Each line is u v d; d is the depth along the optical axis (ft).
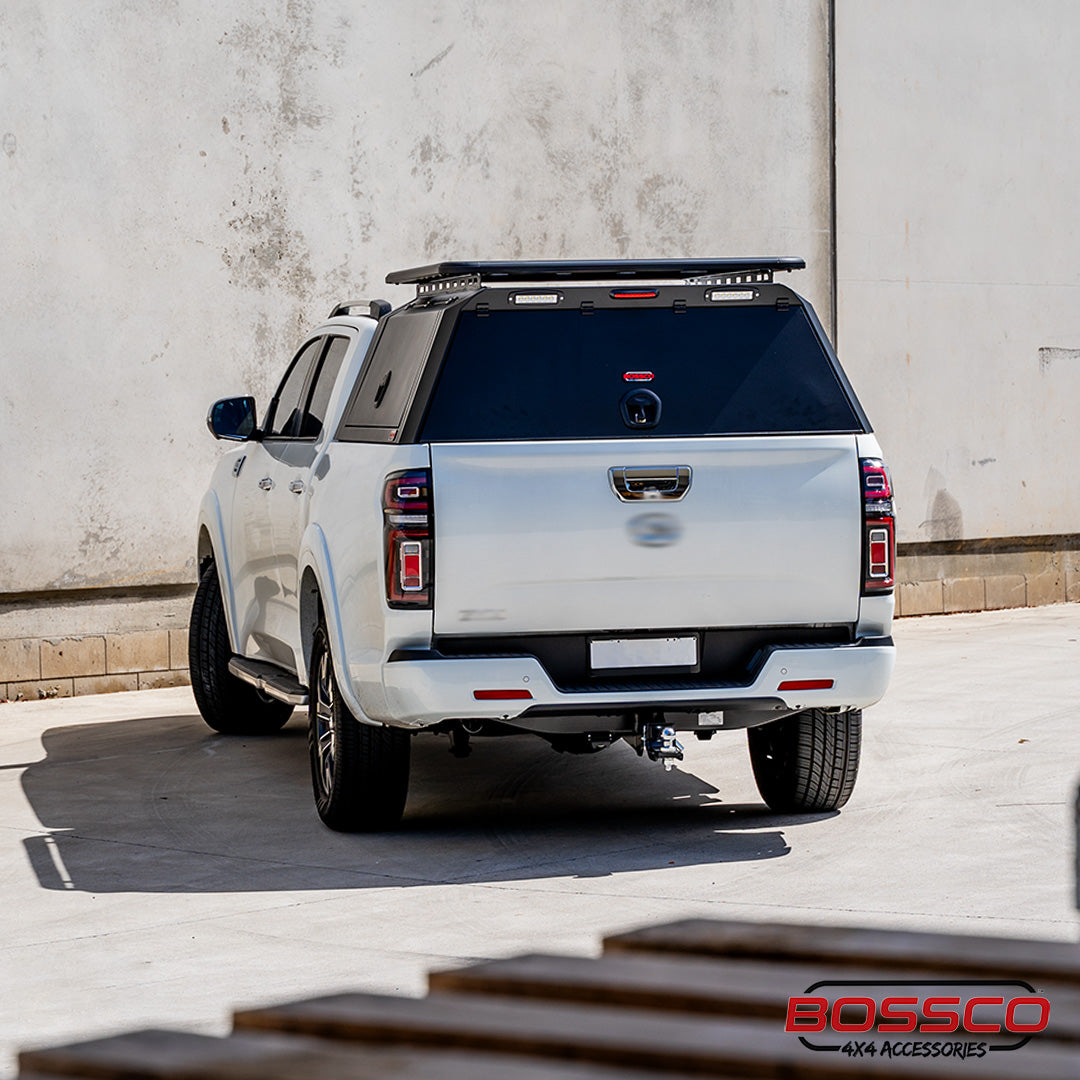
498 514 48.96
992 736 70.28
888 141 115.03
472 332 50.52
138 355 89.20
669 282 58.18
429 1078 9.66
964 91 117.80
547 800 60.18
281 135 93.09
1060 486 122.93
